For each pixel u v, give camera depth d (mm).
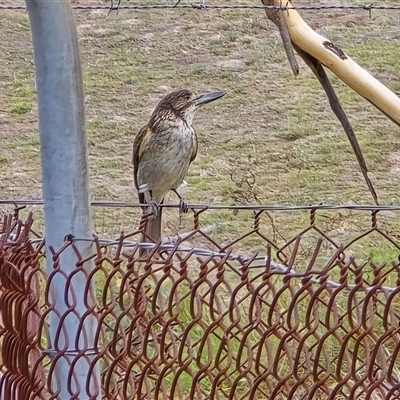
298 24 7609
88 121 21328
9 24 27047
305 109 21438
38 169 19281
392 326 6012
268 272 5859
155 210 8461
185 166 13125
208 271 6133
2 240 6406
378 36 25281
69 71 6070
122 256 6992
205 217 15523
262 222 15062
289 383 7223
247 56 24672
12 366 6445
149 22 26797
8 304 6402
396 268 5875
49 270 6242
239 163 18750
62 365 6285
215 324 6137
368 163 18453
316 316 6215
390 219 15250
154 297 6098
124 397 6371
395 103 7547
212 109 21688
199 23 26719
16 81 23953
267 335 6125
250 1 27719
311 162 18531
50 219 6199
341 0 27344
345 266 5820
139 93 22922
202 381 7660
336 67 7574
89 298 6234
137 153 13000
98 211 15859
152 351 7434
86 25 26672
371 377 5984
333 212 15547
